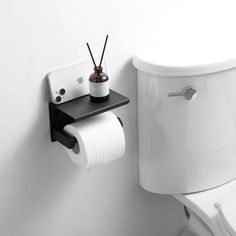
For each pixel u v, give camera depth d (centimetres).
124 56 146
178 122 149
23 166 141
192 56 144
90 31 137
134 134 159
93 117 137
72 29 134
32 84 133
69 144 135
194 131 151
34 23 127
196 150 153
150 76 144
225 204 147
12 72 129
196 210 155
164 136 151
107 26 139
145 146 156
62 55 135
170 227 184
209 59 143
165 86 143
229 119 154
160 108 147
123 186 165
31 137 139
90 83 135
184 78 142
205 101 147
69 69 137
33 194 147
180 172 156
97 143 133
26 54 129
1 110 131
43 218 152
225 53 146
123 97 139
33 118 137
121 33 142
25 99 134
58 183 150
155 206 176
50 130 141
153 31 148
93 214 162
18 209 146
